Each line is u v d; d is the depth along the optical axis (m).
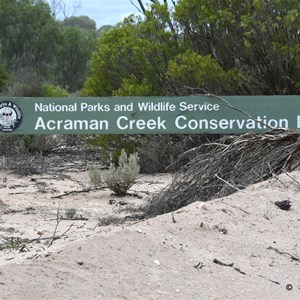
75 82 45.19
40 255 6.63
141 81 18.23
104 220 10.42
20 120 13.89
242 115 13.59
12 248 8.16
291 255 7.61
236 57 18.14
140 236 7.17
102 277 6.25
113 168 13.73
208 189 10.97
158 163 16.70
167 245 7.12
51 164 18.45
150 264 6.66
